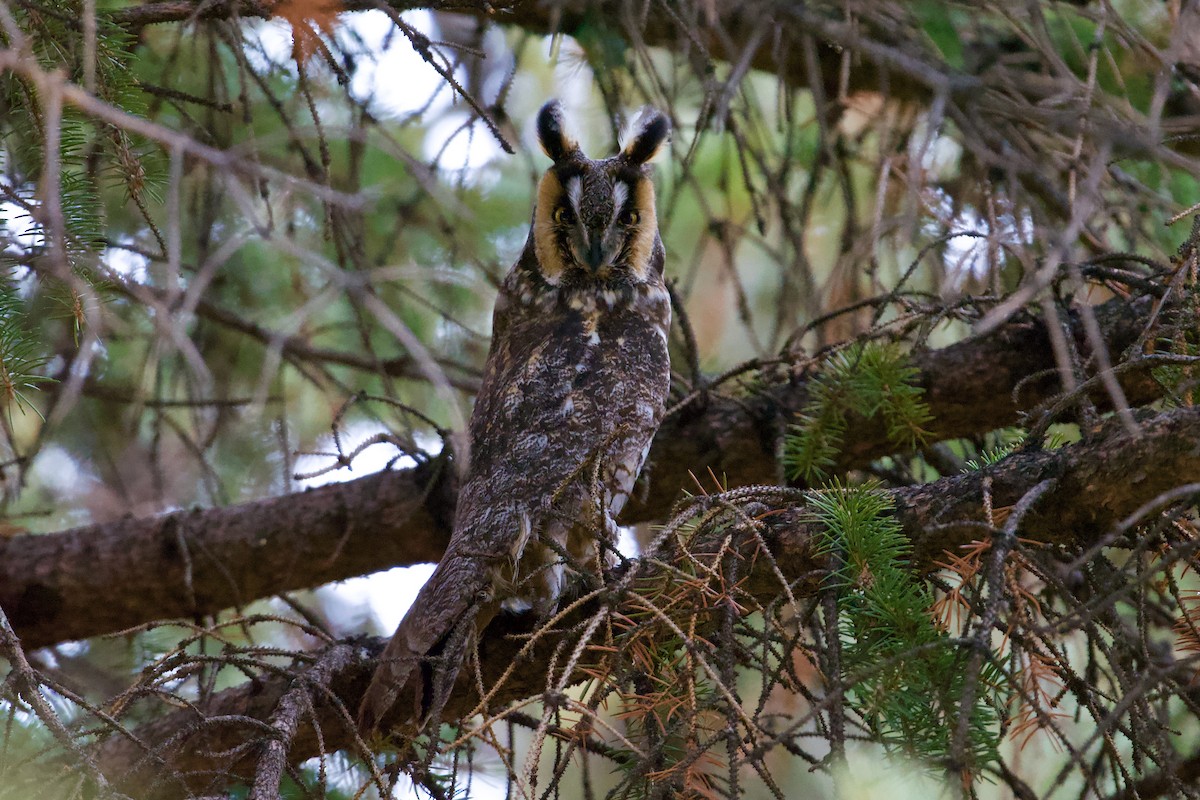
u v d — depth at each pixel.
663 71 11.21
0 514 9.02
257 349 11.00
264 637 10.59
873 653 5.76
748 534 6.67
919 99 9.71
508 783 5.04
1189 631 5.86
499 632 7.27
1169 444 5.82
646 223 9.62
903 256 10.52
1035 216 7.82
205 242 9.30
